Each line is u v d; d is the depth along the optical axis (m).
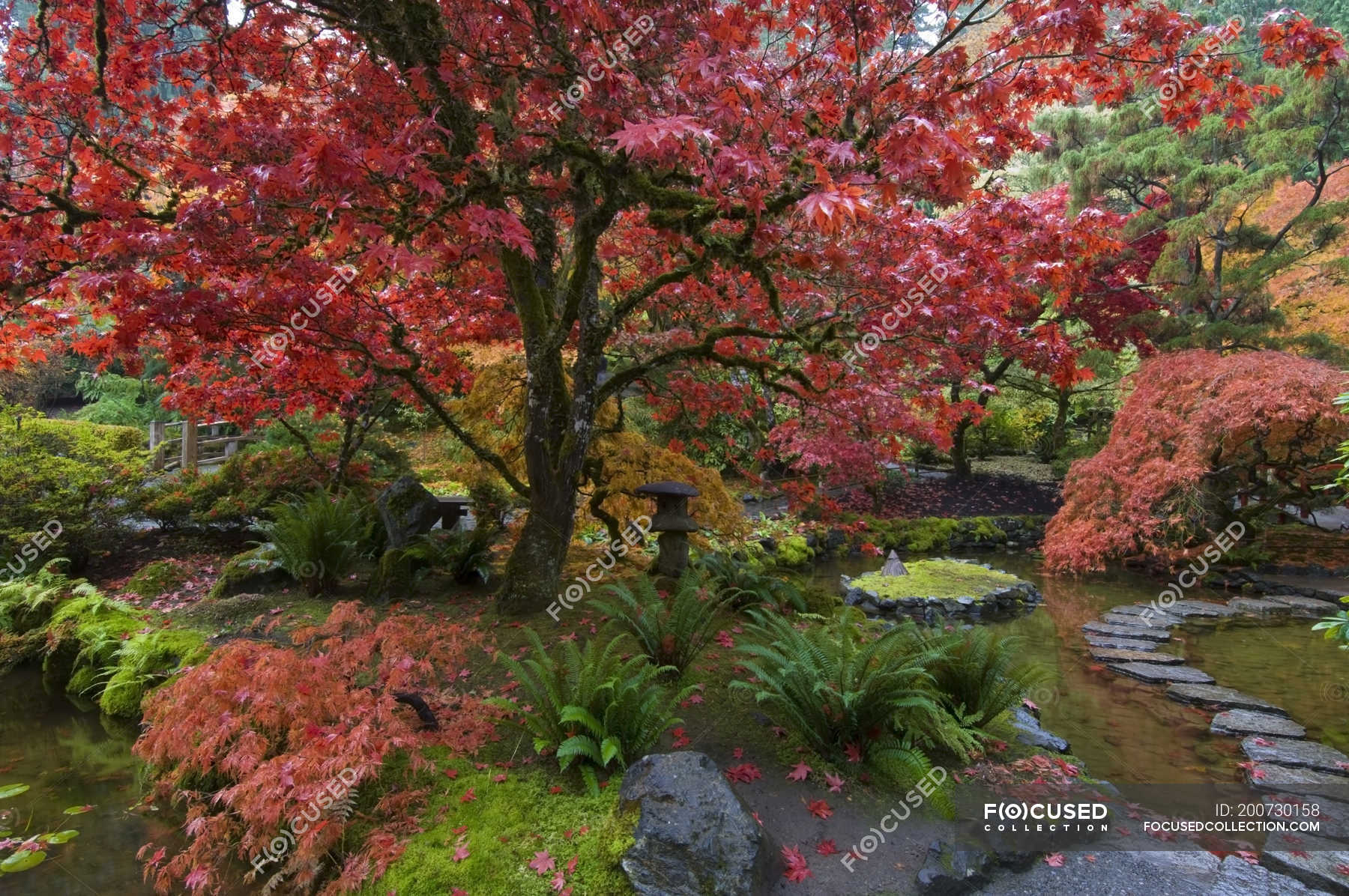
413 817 3.08
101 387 15.46
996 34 3.80
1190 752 4.47
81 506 7.02
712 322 6.50
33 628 5.76
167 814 3.60
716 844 2.71
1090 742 4.62
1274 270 10.62
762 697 3.69
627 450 6.27
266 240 3.71
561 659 4.43
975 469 15.94
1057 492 14.16
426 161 3.24
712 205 3.57
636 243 6.09
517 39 3.47
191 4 4.16
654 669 3.62
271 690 3.17
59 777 4.00
